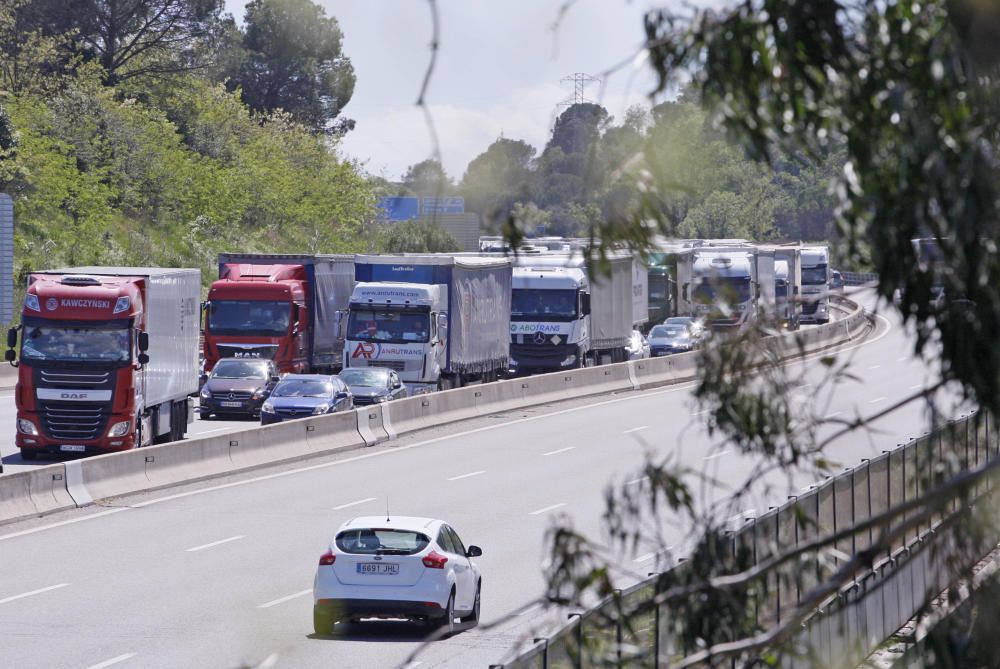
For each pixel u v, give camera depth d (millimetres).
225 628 61000
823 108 19719
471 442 136500
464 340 166500
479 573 66438
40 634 59469
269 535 86000
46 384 109625
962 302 19328
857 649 26562
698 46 19266
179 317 123562
